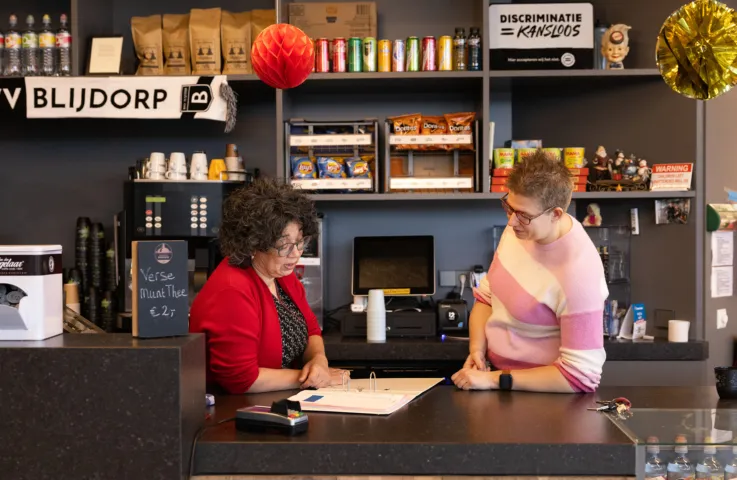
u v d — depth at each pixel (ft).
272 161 12.19
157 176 10.89
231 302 6.73
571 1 11.88
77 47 11.00
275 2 11.55
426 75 10.96
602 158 11.44
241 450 5.13
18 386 5.05
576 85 11.86
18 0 12.10
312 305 11.28
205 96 10.74
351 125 11.32
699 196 10.91
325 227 11.98
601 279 6.84
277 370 7.00
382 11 12.12
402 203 12.22
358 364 10.54
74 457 5.06
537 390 6.84
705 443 4.97
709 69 7.11
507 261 7.44
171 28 11.43
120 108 10.75
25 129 12.24
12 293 5.38
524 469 5.04
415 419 5.75
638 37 11.59
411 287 11.50
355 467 5.08
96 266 11.57
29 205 12.28
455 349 10.33
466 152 11.37
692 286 10.97
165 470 5.02
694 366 10.48
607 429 5.41
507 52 11.07
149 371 5.02
